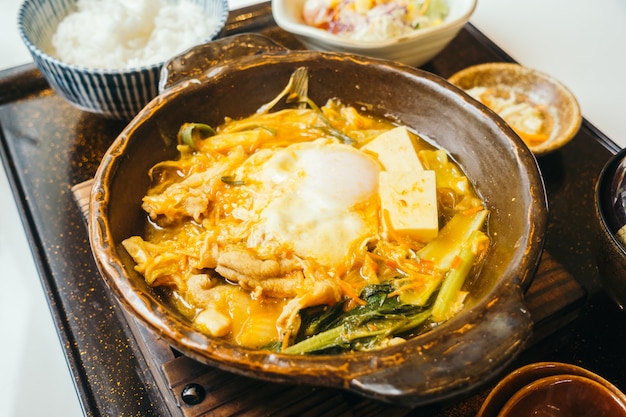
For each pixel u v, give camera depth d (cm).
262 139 38
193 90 37
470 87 47
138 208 36
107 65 45
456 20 44
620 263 34
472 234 35
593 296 38
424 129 39
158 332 29
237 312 33
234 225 35
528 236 31
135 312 29
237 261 33
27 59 54
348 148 37
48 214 42
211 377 33
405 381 27
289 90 39
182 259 34
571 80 51
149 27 47
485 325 28
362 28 46
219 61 39
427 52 45
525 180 33
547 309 35
